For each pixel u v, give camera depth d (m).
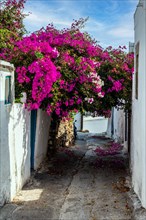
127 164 11.86
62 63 9.16
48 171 10.65
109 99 10.62
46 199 7.75
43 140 11.82
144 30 6.99
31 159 10.31
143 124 7.04
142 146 7.09
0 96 6.73
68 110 10.52
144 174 6.85
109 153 14.17
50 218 6.62
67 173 10.48
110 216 6.67
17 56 8.70
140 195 7.32
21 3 11.34
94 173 10.50
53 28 10.28
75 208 7.17
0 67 6.67
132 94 10.07
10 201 7.46
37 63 8.39
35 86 8.41
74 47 9.95
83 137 22.97
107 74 10.44
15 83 8.59
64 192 8.38
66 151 14.51
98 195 8.07
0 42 9.65
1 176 6.85
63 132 15.80
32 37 9.99
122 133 16.64
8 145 7.34
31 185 8.94
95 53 10.27
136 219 6.39
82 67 9.34
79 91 9.62
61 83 9.05
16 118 7.99
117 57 10.94
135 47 9.00
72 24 10.62
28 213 6.79
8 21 11.22
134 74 9.22
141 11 7.55
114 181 9.43
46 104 9.38
